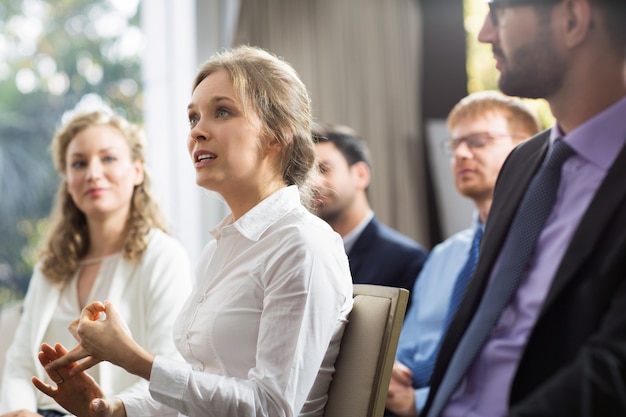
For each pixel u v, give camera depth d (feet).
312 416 4.93
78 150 7.50
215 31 14.07
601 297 3.73
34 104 15.16
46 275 7.62
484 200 7.27
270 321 4.59
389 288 5.07
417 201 14.40
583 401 3.52
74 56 15.23
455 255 7.56
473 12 14.38
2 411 7.28
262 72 5.13
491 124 7.21
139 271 7.29
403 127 14.44
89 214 7.49
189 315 5.16
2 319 8.22
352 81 14.24
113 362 4.60
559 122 4.33
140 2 15.24
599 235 3.82
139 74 15.16
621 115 4.05
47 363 4.97
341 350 5.07
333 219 8.57
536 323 3.93
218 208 13.99
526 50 4.24
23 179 15.06
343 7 14.25
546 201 4.27
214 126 5.02
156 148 14.12
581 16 4.09
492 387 4.27
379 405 4.83
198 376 4.50
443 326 7.02
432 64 14.60
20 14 15.19
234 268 5.02
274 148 5.17
